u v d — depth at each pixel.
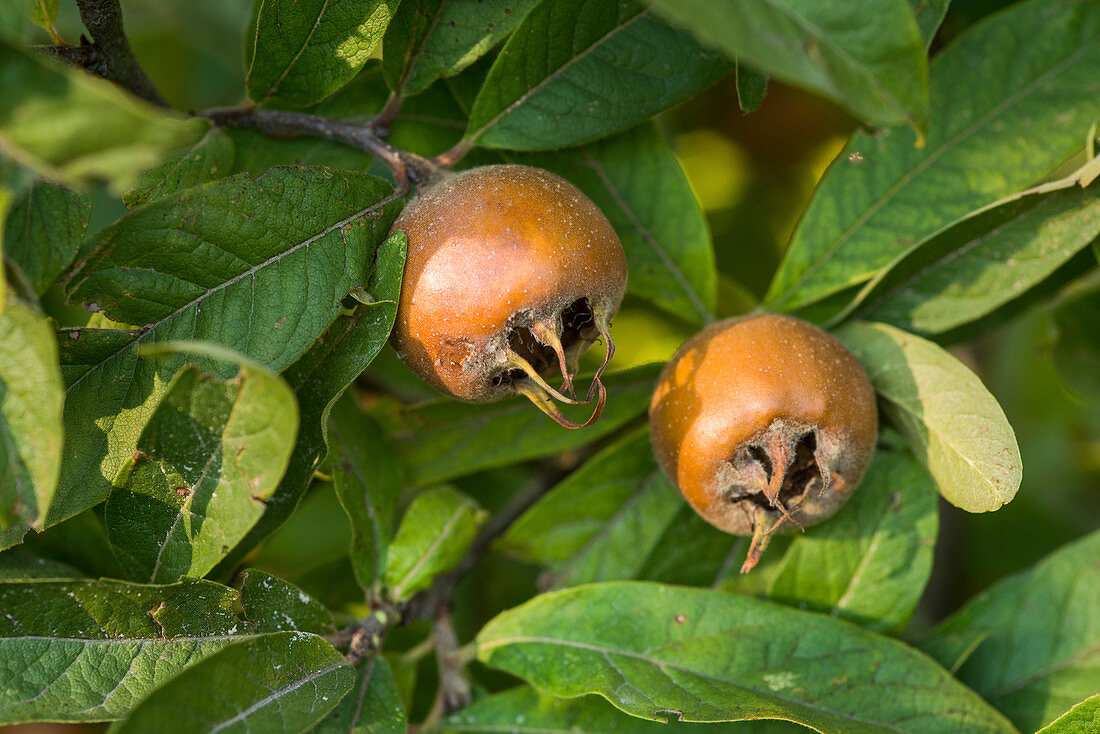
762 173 0.90
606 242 0.74
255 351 0.74
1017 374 0.91
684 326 0.87
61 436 0.71
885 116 0.71
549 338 0.74
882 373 0.77
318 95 0.77
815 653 0.76
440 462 0.79
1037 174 0.79
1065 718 0.74
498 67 0.76
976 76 0.79
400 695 0.78
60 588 0.74
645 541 0.79
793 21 0.71
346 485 0.77
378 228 0.75
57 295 0.82
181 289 0.74
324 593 0.81
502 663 0.77
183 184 0.76
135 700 0.74
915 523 0.78
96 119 0.70
